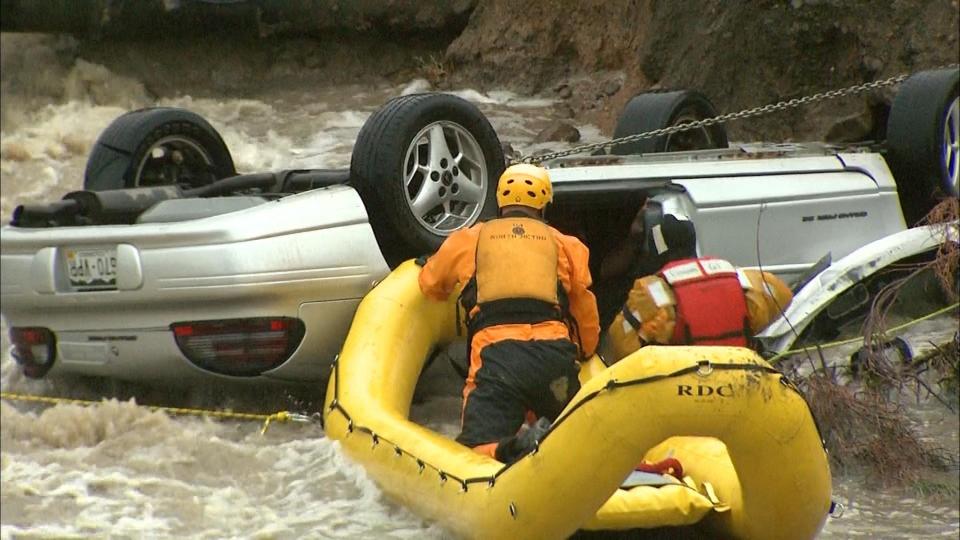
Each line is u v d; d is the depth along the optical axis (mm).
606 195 27250
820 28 44062
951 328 29859
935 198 32781
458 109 25828
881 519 22266
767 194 28875
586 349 22906
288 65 55844
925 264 28750
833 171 30641
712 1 46312
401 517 20125
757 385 16562
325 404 22797
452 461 19078
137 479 21234
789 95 44969
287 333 23875
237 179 27922
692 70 46656
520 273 21516
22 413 25828
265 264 23359
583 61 51344
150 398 25844
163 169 30062
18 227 25625
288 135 47406
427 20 54719
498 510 17672
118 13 52625
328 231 24094
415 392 26594
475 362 21422
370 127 25062
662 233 26688
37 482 20891
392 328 23391
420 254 25578
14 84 52281
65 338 25078
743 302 23938
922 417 27172
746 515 18125
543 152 38719
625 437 16562
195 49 55812
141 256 23719
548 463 17078
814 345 27625
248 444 23484
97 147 28938
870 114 42375
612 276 28250
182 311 23750
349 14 54406
